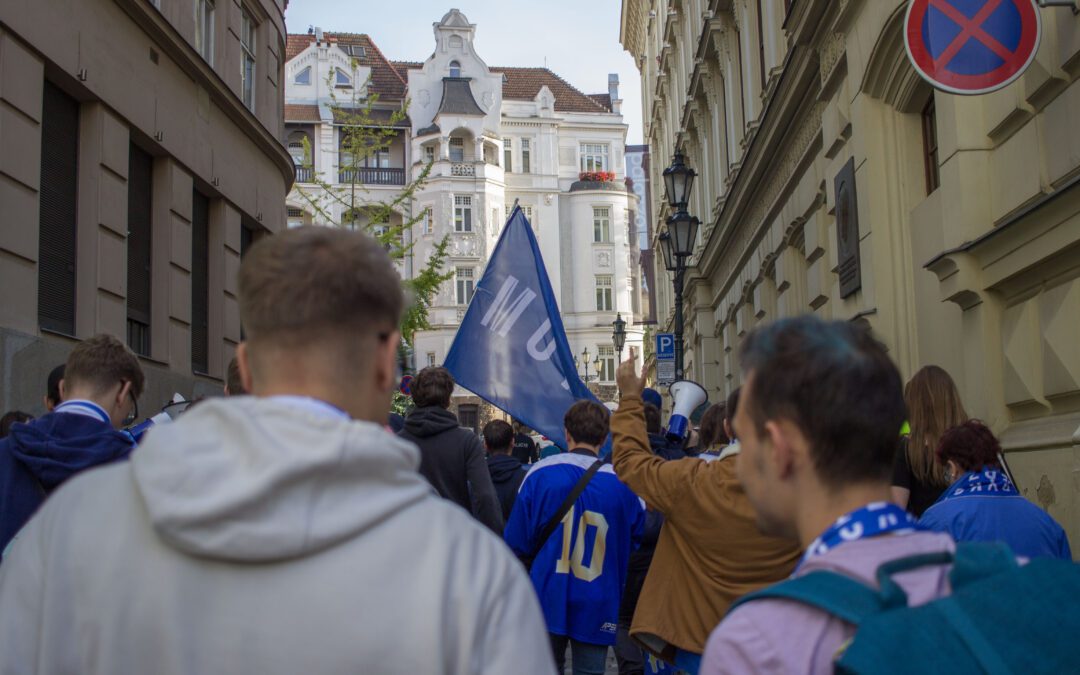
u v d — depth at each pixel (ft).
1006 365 24.14
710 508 11.06
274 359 5.31
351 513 4.77
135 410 13.03
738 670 5.00
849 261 35.06
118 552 4.85
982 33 20.88
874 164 32.14
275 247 5.45
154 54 43.42
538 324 21.42
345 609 4.67
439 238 179.73
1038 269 22.45
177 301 46.01
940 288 26.86
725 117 69.51
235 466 4.74
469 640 4.75
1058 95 21.08
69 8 35.40
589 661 17.30
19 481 11.62
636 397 12.25
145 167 44.47
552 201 195.72
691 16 82.89
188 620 4.67
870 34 31.30
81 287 37.19
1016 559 5.16
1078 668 4.64
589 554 17.17
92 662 4.74
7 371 30.63
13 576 5.01
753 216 59.82
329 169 177.17
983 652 4.60
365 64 191.21
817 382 5.47
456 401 176.14
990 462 12.51
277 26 63.57
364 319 5.40
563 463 17.67
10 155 31.48
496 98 190.49
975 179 25.02
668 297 105.60
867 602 4.84
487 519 20.13
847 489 5.49
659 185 118.42
